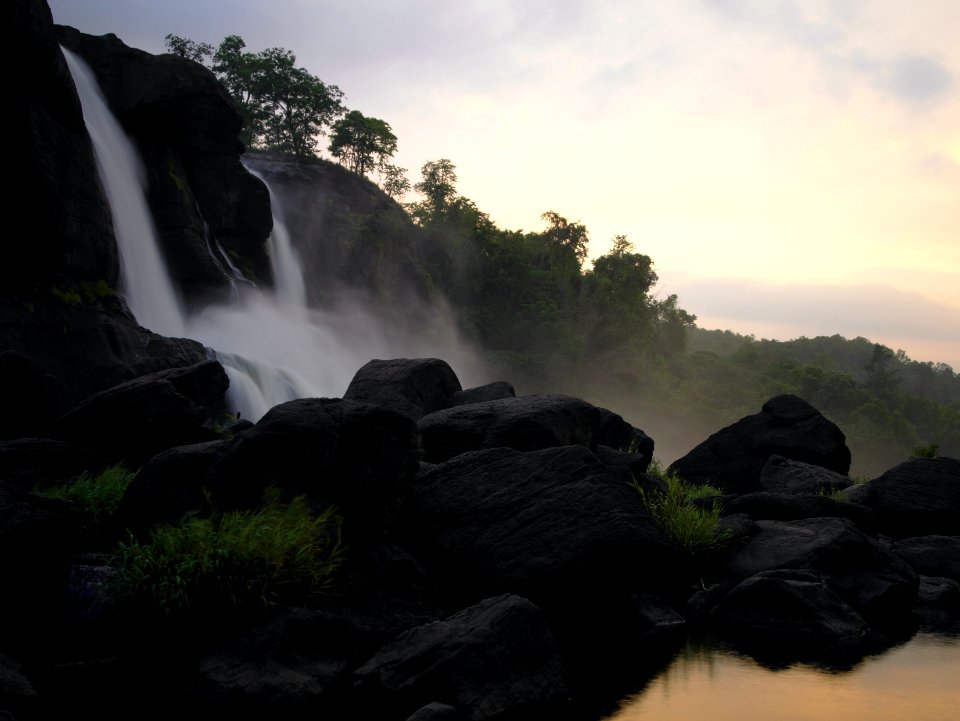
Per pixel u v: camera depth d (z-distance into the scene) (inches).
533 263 4734.3
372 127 4047.7
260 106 3673.7
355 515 350.0
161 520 339.6
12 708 232.1
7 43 918.4
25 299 884.6
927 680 303.3
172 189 1477.6
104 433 489.7
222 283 1524.4
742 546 456.1
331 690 269.7
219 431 531.8
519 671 272.4
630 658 328.2
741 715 265.3
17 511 287.6
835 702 278.4
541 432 494.6
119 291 1272.1
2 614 281.9
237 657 271.6
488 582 361.7
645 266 4803.2
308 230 2933.1
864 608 410.6
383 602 327.3
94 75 1421.0
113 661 273.7
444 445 505.7
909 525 569.3
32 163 948.6
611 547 368.5
